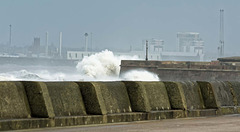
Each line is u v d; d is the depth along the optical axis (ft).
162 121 138.31
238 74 498.28
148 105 141.49
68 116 123.44
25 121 113.19
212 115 162.09
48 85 123.65
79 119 123.95
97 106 129.49
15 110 115.55
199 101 164.04
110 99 135.44
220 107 166.81
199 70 513.86
